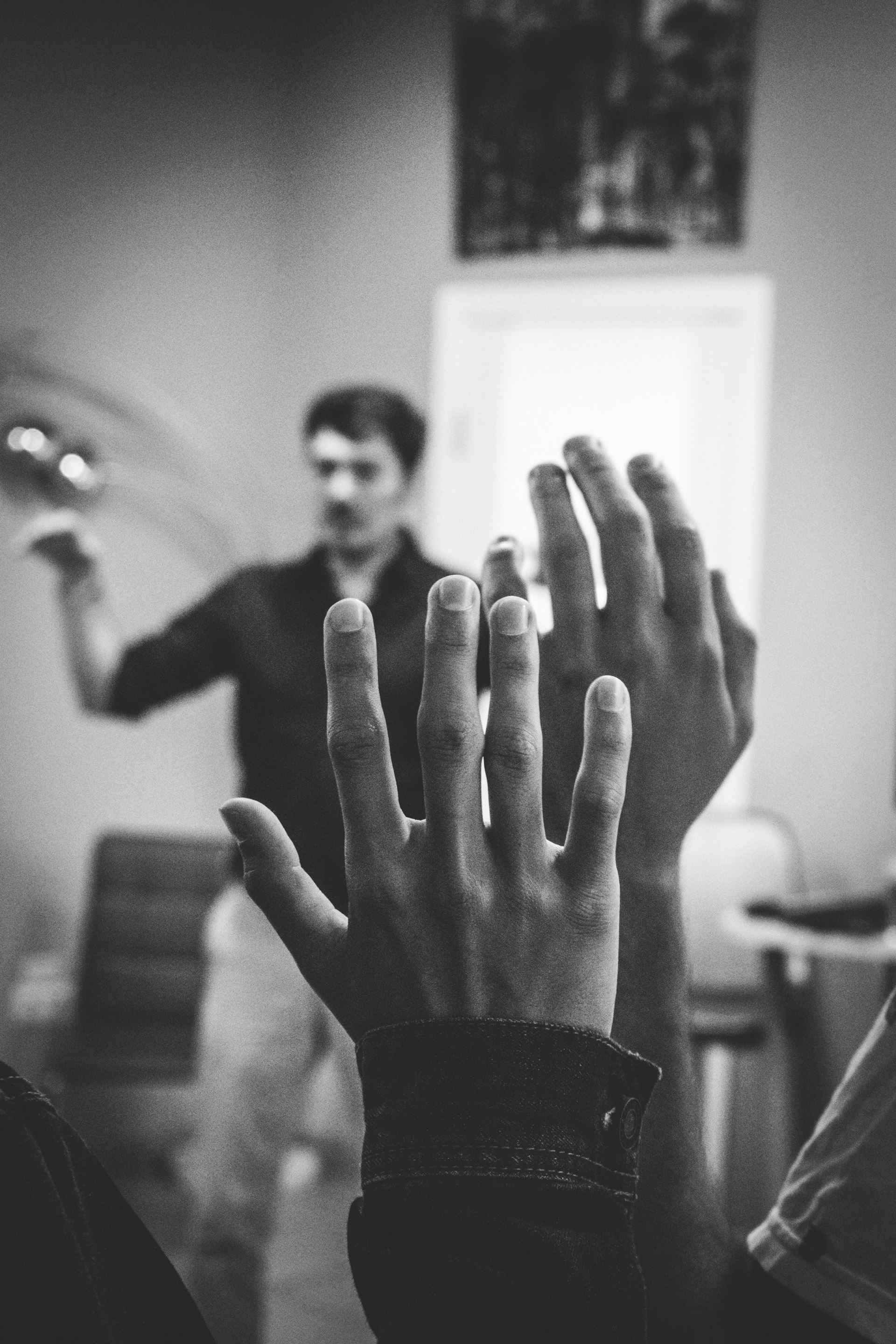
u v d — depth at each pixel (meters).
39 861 3.81
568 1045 0.44
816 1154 0.62
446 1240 0.43
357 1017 0.45
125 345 4.04
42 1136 0.46
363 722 0.44
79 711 3.88
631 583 0.55
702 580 0.56
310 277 4.43
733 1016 3.41
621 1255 0.44
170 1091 3.77
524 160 4.25
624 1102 0.46
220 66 4.24
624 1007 0.58
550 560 0.56
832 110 4.02
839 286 4.04
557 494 0.57
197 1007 3.61
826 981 3.73
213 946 2.45
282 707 1.90
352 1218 0.46
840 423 4.04
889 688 3.98
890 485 4.00
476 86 4.27
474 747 0.44
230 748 4.08
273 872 0.46
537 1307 0.42
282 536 4.30
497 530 4.29
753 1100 3.50
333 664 0.44
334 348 4.41
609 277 4.19
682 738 0.56
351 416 2.18
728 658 0.58
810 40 4.04
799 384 4.07
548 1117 0.44
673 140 4.12
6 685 3.73
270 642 2.00
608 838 0.44
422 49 4.34
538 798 0.44
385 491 2.19
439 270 4.34
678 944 0.58
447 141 4.32
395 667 1.49
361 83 4.39
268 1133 2.38
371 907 0.44
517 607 0.44
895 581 3.98
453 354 4.31
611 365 4.22
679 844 0.57
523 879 0.44
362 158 4.39
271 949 2.37
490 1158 0.43
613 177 4.18
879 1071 0.61
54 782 3.83
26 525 3.78
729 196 4.10
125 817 3.97
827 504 4.05
